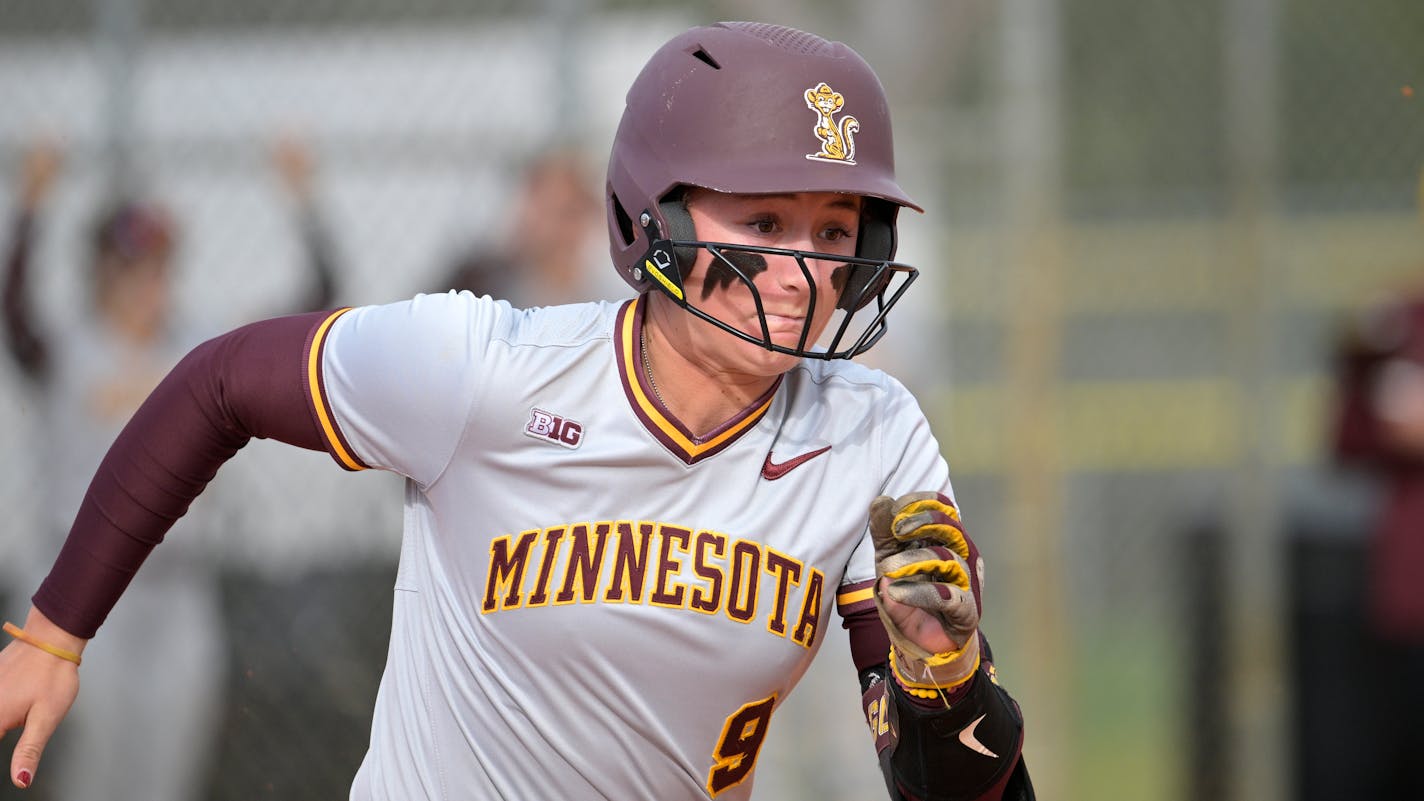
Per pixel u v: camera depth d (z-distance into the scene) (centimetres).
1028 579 1641
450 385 677
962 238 2223
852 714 1422
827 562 701
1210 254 2033
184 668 1410
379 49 1589
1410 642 1631
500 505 688
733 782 734
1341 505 1711
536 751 701
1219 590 1698
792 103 659
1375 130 2481
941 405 1766
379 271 1551
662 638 679
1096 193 2723
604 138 1534
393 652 746
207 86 1577
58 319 1445
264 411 708
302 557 1466
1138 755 2133
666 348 685
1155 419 2803
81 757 1398
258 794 1438
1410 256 2522
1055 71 1659
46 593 730
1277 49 1739
